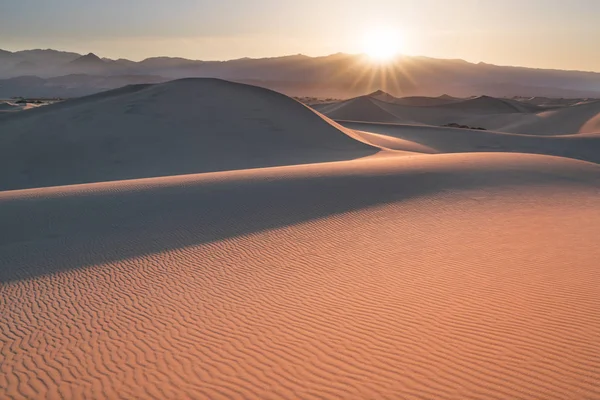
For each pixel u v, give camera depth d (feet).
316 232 52.06
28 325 34.50
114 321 33.86
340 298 34.50
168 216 62.64
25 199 75.10
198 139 156.87
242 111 181.68
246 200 66.95
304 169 88.89
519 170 79.36
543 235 45.88
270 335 29.53
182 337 30.35
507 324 28.22
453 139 228.84
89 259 49.57
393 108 504.43
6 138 159.53
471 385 22.63
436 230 49.65
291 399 22.71
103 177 131.44
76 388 25.30
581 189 66.44
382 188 69.10
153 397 23.84
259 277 40.37
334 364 25.55
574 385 21.94
